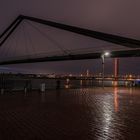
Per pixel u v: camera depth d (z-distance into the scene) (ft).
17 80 57.82
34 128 16.84
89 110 26.53
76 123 18.76
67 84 81.20
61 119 20.49
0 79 53.47
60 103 33.50
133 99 42.29
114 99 41.75
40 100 37.40
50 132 15.69
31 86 60.85
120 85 122.93
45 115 22.68
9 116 22.03
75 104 32.50
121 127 17.38
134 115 23.04
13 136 14.55
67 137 14.30
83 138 14.15
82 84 94.38
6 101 35.32
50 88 69.92
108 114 23.61
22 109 26.84
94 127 17.26
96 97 45.27
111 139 13.94
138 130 16.33
